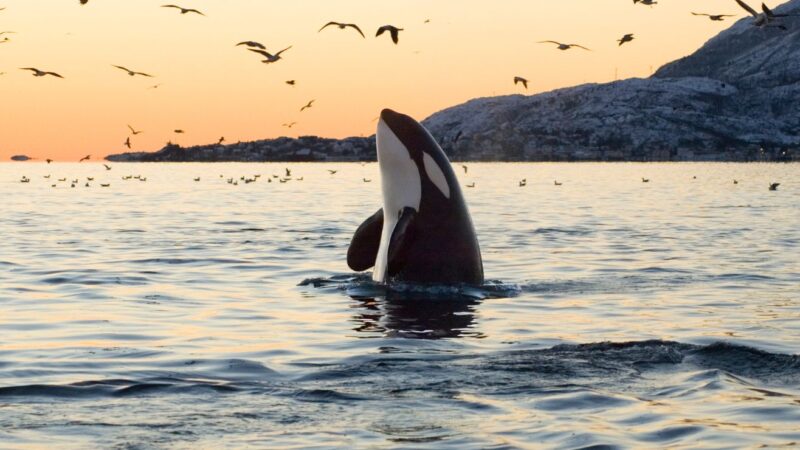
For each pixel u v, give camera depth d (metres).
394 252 25.69
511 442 12.23
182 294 25.81
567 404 13.90
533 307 23.72
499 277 29.61
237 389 14.91
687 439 12.32
